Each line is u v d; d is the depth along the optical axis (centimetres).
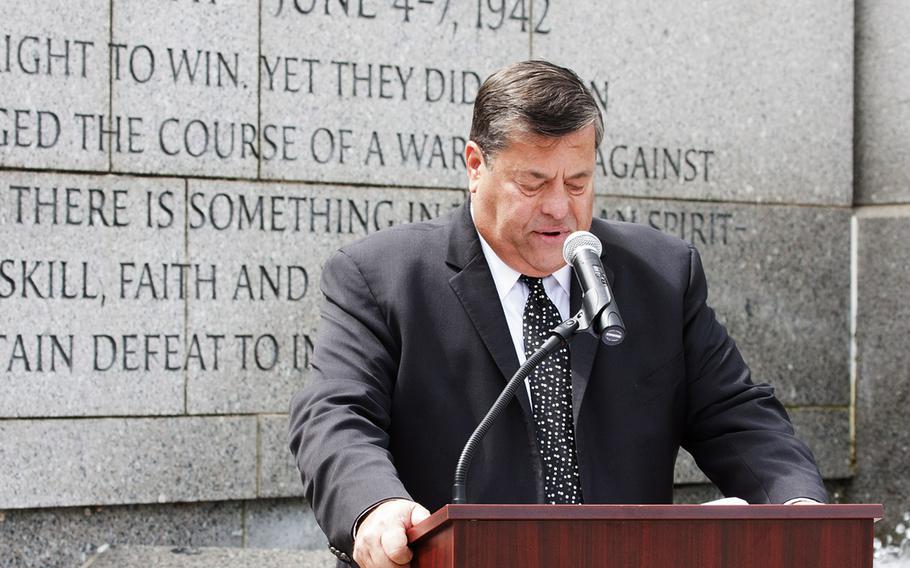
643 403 359
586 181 341
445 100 739
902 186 808
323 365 353
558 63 764
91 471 667
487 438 343
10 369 656
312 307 709
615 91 775
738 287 798
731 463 358
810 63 818
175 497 682
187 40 693
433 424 350
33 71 666
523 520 252
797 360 809
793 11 815
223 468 690
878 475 807
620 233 382
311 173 712
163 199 685
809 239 814
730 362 376
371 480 305
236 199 699
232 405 693
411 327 354
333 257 377
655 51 784
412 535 278
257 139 704
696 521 262
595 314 308
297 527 712
